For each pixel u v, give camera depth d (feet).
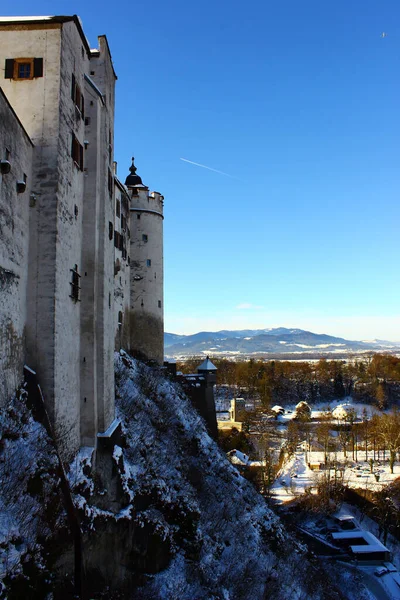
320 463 291.17
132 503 89.20
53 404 73.56
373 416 388.16
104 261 94.94
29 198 75.61
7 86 77.41
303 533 199.82
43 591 55.52
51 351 74.18
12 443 62.59
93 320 90.48
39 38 78.02
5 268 66.39
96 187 93.35
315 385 549.54
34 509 59.11
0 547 51.13
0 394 64.28
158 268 199.93
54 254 75.41
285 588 119.75
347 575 171.22
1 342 64.85
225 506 133.18
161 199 203.92
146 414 133.80
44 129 76.74
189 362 637.71
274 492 248.52
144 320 193.16
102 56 100.32
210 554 106.83
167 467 112.68
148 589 84.28
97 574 73.92
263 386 500.74
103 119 98.37
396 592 166.81
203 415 198.90
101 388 92.12
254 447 317.63
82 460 80.74
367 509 235.81
